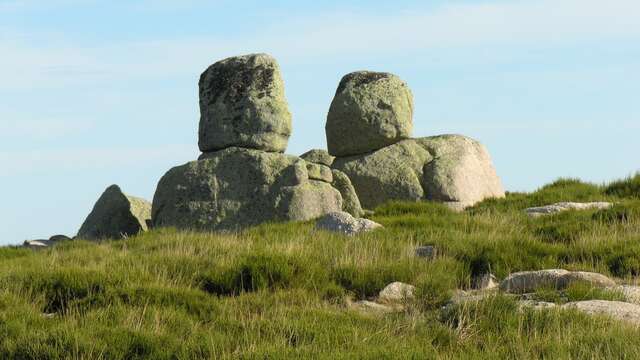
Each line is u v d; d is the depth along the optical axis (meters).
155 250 24.47
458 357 13.61
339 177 39.16
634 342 13.50
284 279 20.00
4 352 14.20
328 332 14.85
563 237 25.78
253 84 39.69
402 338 14.77
